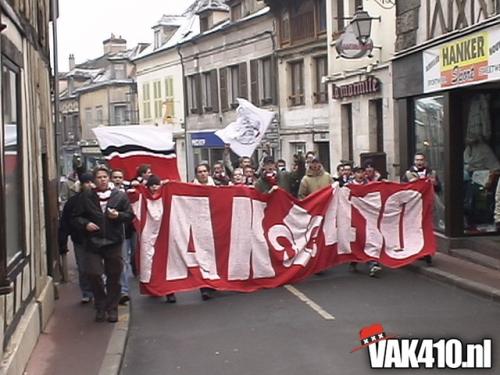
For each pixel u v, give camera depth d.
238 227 9.74
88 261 7.92
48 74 10.05
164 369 6.54
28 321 6.66
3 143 5.65
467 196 11.93
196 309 8.87
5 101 6.11
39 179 8.16
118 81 53.31
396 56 13.75
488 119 12.09
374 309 8.43
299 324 7.87
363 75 18.83
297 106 26.05
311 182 11.28
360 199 10.59
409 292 9.34
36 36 8.38
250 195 9.86
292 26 25.83
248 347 7.10
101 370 6.28
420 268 10.48
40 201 8.16
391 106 17.47
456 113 11.77
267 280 9.86
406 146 13.60
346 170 12.78
